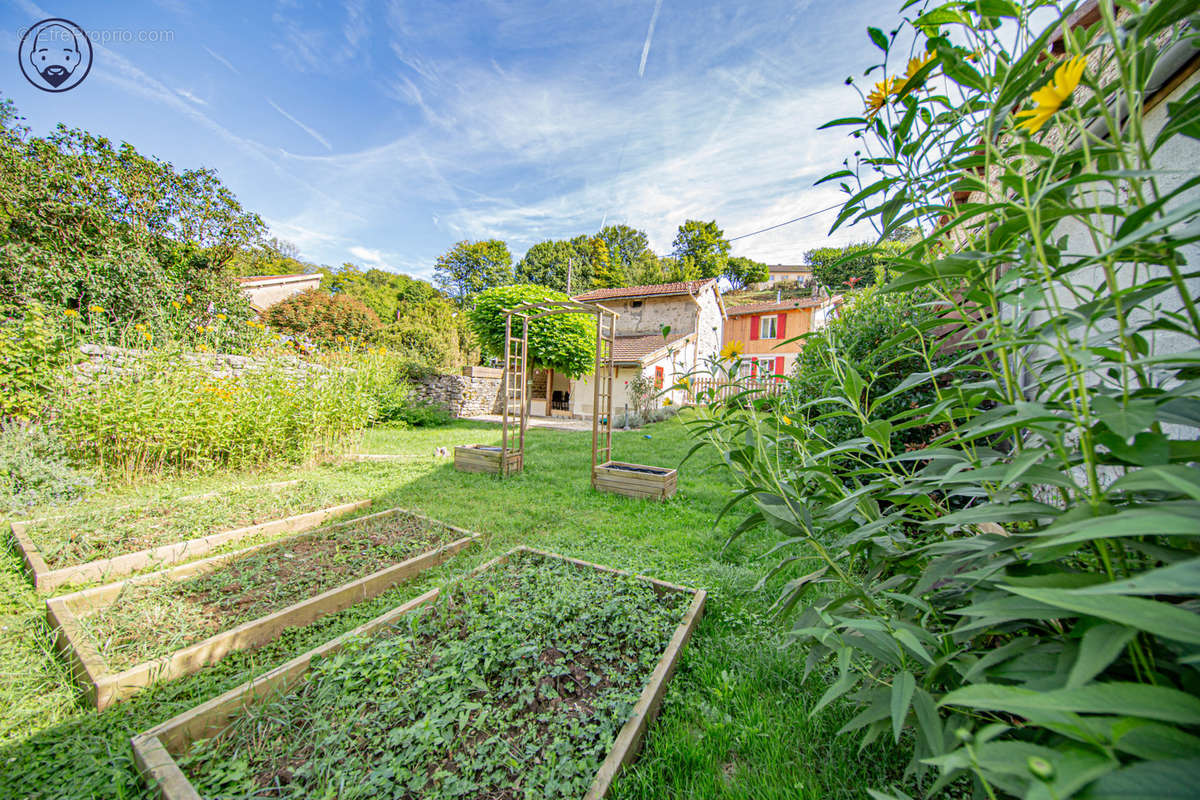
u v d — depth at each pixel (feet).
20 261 22.77
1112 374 2.92
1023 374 5.73
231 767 4.17
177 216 33.58
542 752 4.45
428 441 27.30
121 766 4.29
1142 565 2.52
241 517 11.22
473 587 7.29
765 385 5.94
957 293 4.53
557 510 13.26
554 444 26.50
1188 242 2.04
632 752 4.59
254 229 36.99
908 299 10.70
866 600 3.79
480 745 4.45
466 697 5.09
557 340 40.47
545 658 5.84
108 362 14.23
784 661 5.89
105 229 28.66
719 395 6.01
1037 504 2.62
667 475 14.62
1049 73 2.89
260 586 7.96
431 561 9.21
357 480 16.30
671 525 12.00
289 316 52.19
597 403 16.06
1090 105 2.63
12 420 12.83
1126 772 1.35
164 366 15.16
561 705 5.08
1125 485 1.95
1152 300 5.93
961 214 2.72
